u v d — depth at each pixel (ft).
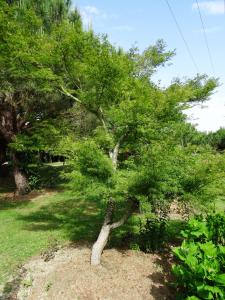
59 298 15.88
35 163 51.90
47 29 38.04
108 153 21.68
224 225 17.28
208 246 13.29
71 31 20.88
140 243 22.70
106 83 20.10
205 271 11.56
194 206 18.40
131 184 17.21
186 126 20.47
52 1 39.63
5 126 46.21
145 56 23.22
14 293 16.88
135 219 29.14
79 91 23.36
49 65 22.74
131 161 18.97
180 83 20.81
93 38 21.74
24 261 20.98
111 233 25.49
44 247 23.56
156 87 20.44
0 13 25.75
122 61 20.01
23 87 38.45
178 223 27.68
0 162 57.57
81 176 17.88
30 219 32.91
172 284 15.76
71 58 22.06
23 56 21.95
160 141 18.95
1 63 28.22
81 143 18.52
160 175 17.03
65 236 26.30
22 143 42.39
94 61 19.27
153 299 15.70
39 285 17.37
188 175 18.13
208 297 11.40
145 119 18.40
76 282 17.07
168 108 18.88
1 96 42.70
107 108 21.85
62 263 20.02
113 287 16.67
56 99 43.47
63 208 38.34
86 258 20.43
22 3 37.55
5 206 39.93
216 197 18.79
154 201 17.89
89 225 30.07
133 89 19.65
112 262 19.72
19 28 24.36
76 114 45.60
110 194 17.52
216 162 17.75
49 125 42.32
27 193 47.78
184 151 18.70
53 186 53.42
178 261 20.36
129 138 21.15
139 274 18.22
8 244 24.49
